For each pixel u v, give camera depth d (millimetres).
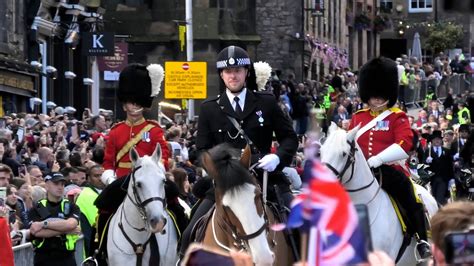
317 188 7074
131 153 20250
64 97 60031
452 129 52312
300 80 97875
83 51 59375
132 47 82188
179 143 40062
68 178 28281
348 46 122188
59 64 59688
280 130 19234
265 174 17797
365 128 20906
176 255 21047
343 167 18891
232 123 19172
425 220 19938
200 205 18156
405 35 133250
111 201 20859
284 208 17844
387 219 19609
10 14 52094
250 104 19281
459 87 93688
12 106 51062
